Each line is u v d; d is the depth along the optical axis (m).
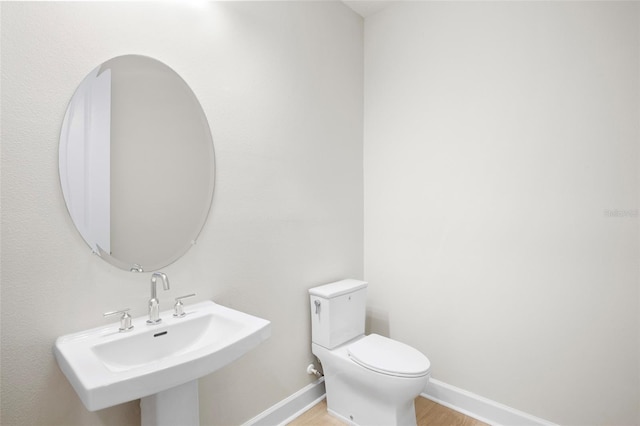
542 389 1.74
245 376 1.67
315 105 2.09
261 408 1.75
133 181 1.27
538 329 1.75
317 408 1.99
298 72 1.97
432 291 2.15
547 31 1.71
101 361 1.01
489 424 1.86
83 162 1.15
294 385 1.94
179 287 1.41
